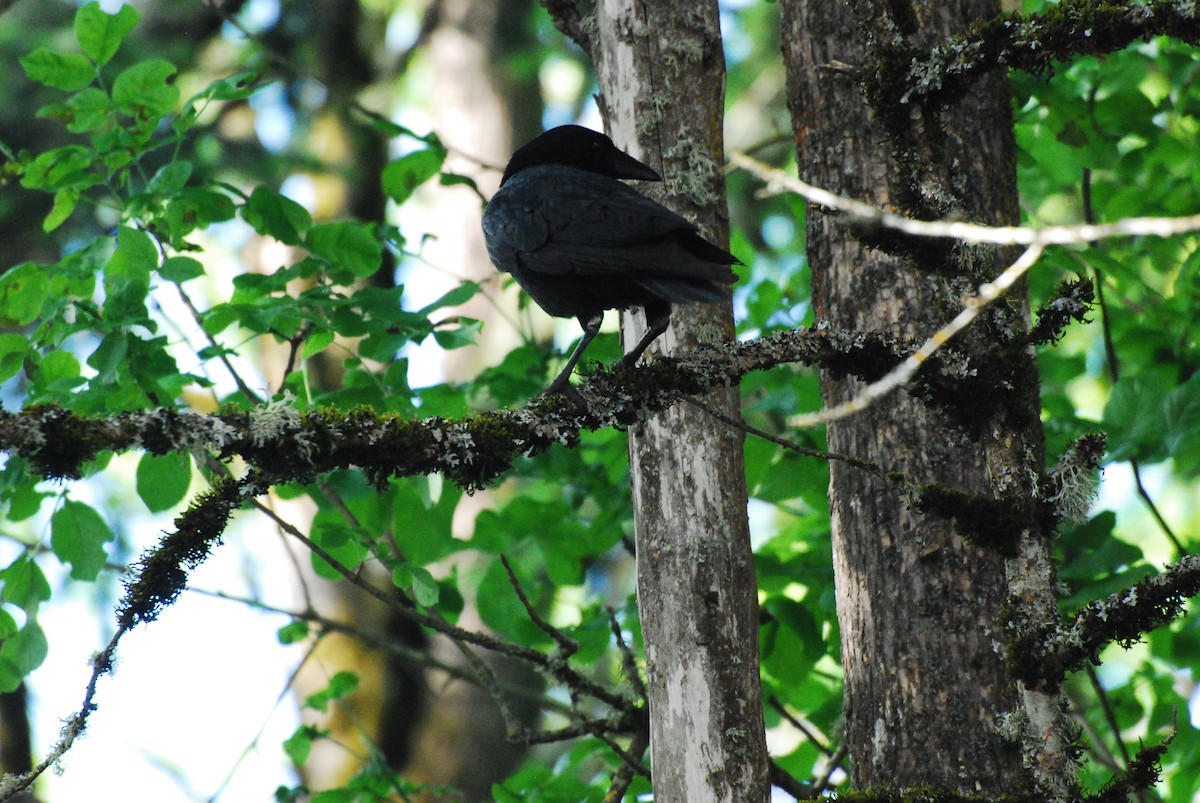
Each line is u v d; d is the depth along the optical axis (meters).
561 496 14.51
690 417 8.45
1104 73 13.13
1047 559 7.03
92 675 6.65
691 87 9.05
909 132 7.18
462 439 6.96
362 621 20.98
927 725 8.87
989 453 7.22
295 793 11.96
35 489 10.14
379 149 24.09
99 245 10.48
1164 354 14.26
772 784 10.62
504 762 20.83
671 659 8.29
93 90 10.40
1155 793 12.04
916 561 9.09
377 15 26.11
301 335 11.18
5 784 6.57
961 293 7.32
